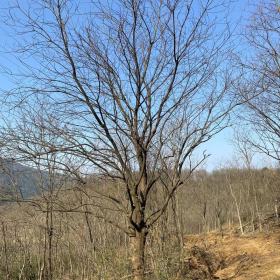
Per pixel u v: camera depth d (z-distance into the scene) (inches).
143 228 286.0
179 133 395.2
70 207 318.0
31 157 261.0
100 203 338.3
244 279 393.7
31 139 274.4
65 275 401.4
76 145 265.6
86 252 357.4
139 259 284.8
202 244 546.3
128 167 286.8
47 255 431.2
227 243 541.0
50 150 261.6
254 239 550.0
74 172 280.1
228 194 780.6
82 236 361.4
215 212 724.7
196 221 731.4
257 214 679.7
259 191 763.4
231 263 465.7
